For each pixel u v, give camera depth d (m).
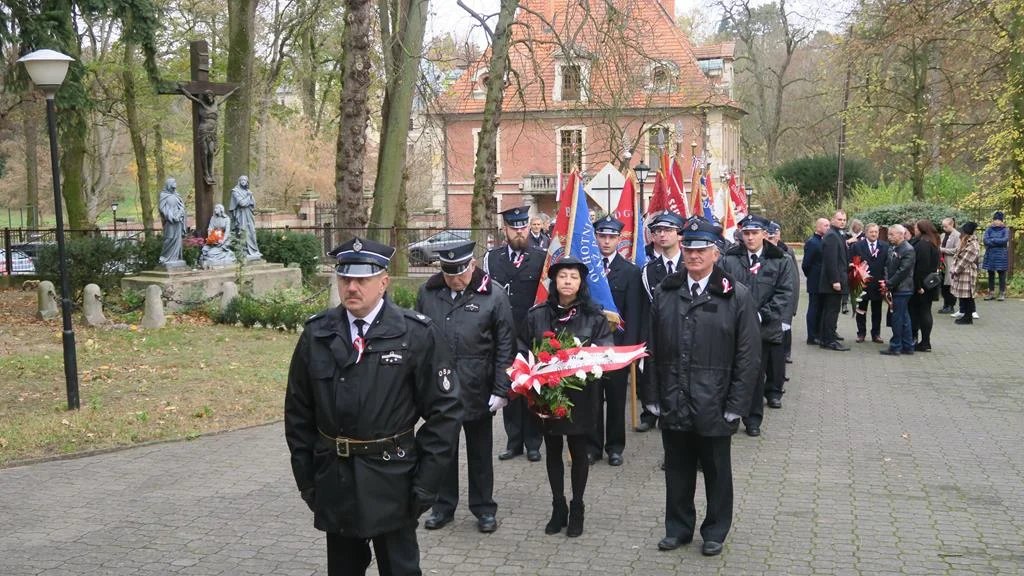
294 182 45.94
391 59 21.67
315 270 21.53
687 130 41.97
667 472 6.17
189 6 30.64
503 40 21.52
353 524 4.31
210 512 6.94
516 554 6.08
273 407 10.28
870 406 10.68
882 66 29.67
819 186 45.78
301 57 31.95
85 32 28.11
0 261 23.95
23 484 7.63
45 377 11.40
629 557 6.01
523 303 8.71
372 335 4.36
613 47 21.22
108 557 6.04
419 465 4.44
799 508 6.99
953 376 12.54
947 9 24.61
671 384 5.97
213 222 18.39
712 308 5.89
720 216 15.91
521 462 8.38
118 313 16.36
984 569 5.77
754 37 56.84
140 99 31.34
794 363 13.61
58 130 18.58
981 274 24.16
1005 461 8.32
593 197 13.00
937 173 35.12
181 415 9.76
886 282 14.59
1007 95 23.27
